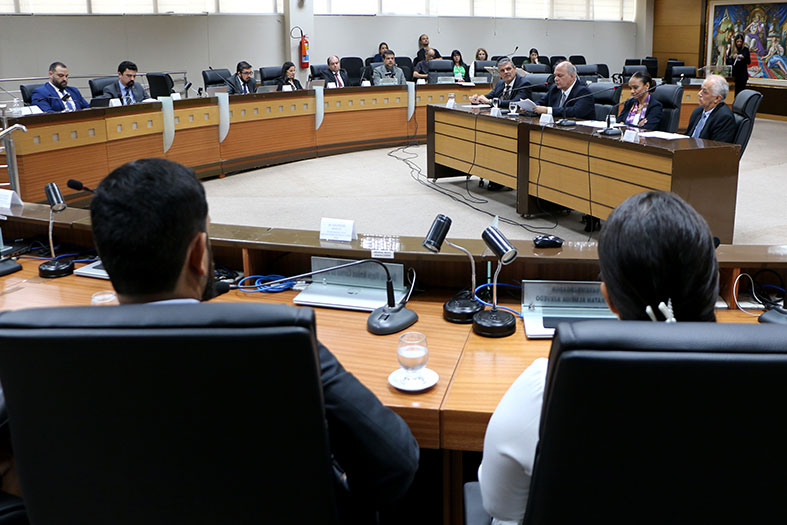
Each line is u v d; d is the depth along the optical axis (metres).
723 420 0.76
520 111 6.08
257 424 0.88
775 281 2.18
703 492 0.80
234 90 8.41
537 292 2.06
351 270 2.28
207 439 0.89
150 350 0.84
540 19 13.80
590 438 0.79
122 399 0.87
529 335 1.92
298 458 0.91
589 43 14.55
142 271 0.96
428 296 2.26
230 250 2.56
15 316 0.88
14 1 9.39
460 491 1.83
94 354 0.85
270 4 11.36
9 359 0.87
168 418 0.88
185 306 0.86
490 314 1.99
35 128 5.40
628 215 0.87
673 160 4.20
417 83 9.34
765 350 0.73
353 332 1.99
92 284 2.45
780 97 11.95
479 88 9.66
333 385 1.03
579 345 0.75
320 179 7.41
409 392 1.61
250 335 0.82
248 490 0.93
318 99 8.38
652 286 0.85
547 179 5.45
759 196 6.40
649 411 0.76
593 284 2.04
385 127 9.24
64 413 0.89
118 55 10.20
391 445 1.07
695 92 10.20
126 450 0.91
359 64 11.62
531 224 5.59
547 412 0.79
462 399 1.58
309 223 5.57
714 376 0.73
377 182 7.26
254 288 2.36
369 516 1.24
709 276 0.85
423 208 6.10
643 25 14.98
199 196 1.00
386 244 2.30
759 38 13.07
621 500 0.82
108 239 0.95
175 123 6.86
